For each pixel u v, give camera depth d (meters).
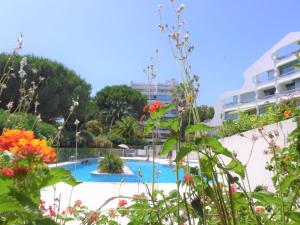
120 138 29.92
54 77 24.73
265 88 40.19
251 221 1.77
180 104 1.56
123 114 45.88
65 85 25.97
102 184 9.59
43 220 1.10
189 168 1.57
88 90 29.66
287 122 4.99
